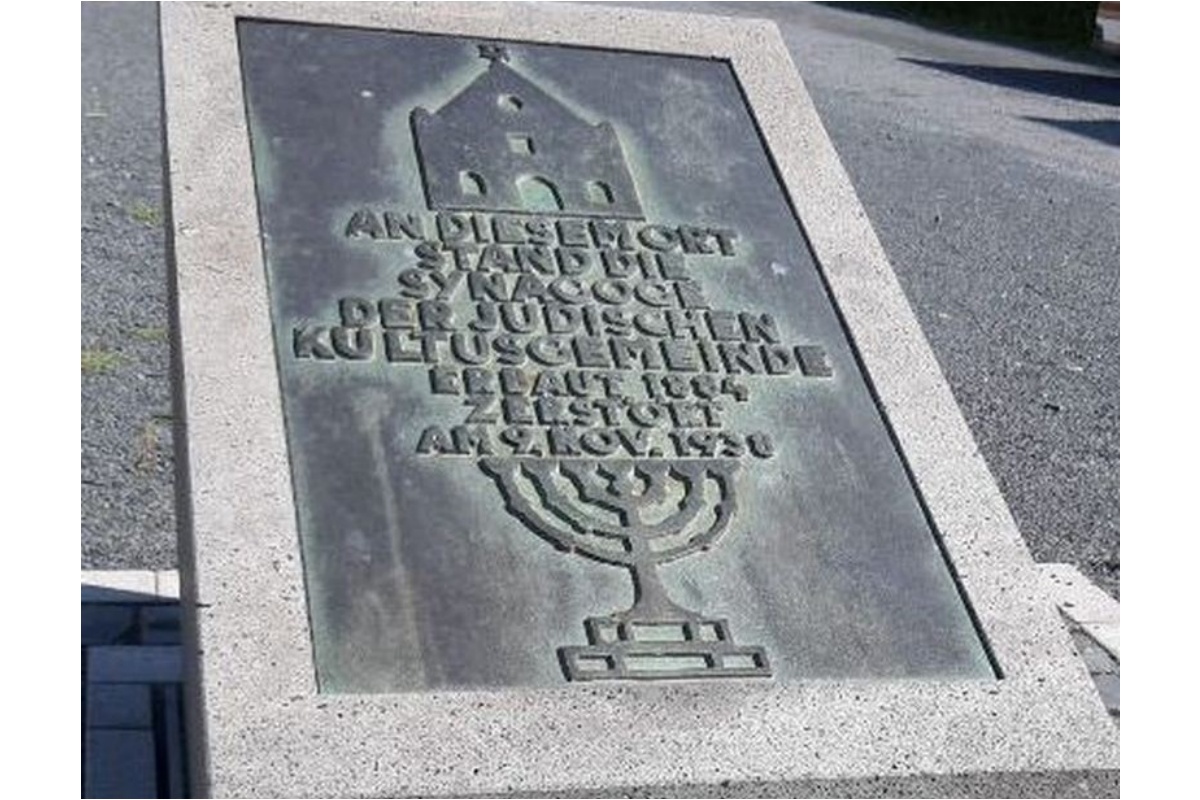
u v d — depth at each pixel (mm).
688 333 2764
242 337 2631
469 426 2607
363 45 2943
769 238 2896
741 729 2451
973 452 2748
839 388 2771
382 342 2656
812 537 2627
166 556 3381
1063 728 2523
